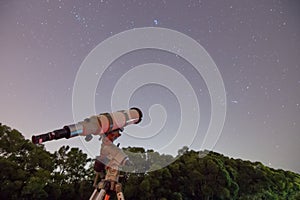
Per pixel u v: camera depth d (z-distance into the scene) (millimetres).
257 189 4445
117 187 1418
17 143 4012
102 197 1402
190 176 4293
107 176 1447
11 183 3805
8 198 3855
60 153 4332
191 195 4387
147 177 4102
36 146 4164
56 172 4352
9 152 4027
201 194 4355
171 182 4305
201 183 4320
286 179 4445
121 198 1397
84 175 4430
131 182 4098
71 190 4262
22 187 3932
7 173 3879
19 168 3988
